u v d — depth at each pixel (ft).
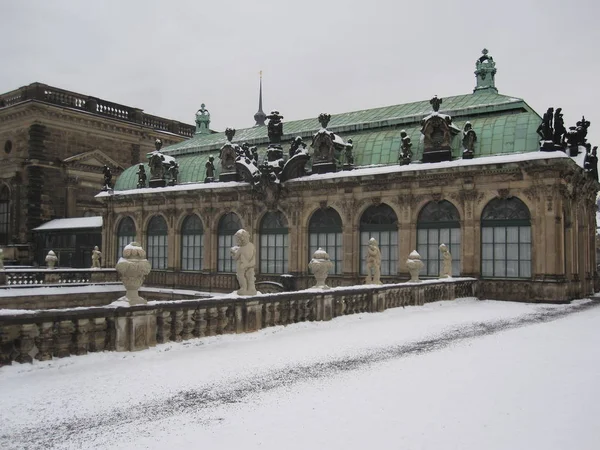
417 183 132.77
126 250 58.59
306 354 58.80
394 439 34.22
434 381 47.80
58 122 240.73
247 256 72.74
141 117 273.13
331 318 81.61
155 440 33.99
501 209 122.93
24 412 38.83
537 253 116.78
